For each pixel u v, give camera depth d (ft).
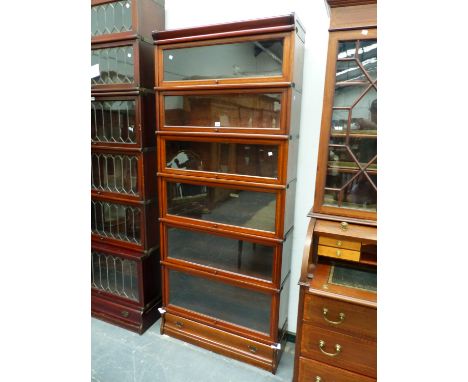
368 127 4.05
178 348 6.02
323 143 4.21
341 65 4.01
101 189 6.43
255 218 5.20
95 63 5.95
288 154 4.67
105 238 6.61
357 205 4.25
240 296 5.82
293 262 6.04
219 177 5.17
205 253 5.86
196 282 6.18
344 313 3.99
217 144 5.29
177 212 5.85
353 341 4.02
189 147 5.50
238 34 4.58
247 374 5.40
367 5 3.73
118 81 5.79
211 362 5.66
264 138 4.71
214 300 6.08
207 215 5.60
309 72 5.31
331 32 3.89
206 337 6.01
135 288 6.45
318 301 4.10
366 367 4.02
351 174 4.21
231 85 4.75
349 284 4.18
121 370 5.45
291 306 6.21
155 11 5.83
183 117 5.46
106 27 5.73
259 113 4.86
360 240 4.15
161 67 5.26
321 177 4.29
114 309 6.68
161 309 6.33
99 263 6.82
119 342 6.16
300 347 4.34
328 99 4.09
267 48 4.61
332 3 3.82
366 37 3.77
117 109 5.96
